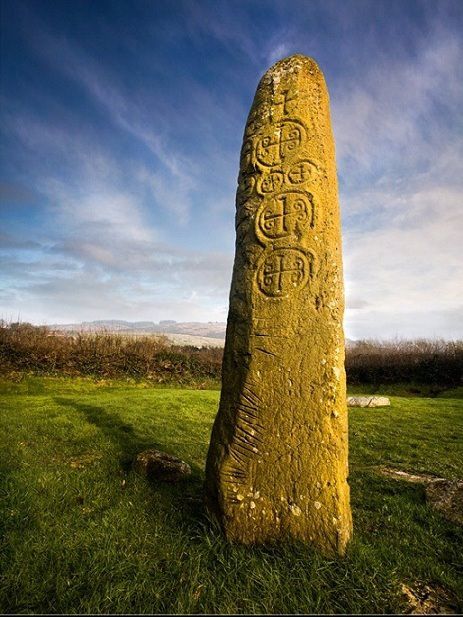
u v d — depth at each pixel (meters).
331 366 3.17
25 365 13.86
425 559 2.92
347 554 2.84
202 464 5.23
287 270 3.40
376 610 2.32
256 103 4.01
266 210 3.62
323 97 3.77
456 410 10.16
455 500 3.89
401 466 5.48
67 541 2.85
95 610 2.20
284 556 2.74
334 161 3.69
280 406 3.18
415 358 17.83
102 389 13.37
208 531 3.10
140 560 2.67
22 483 3.82
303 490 3.01
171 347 17.50
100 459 5.09
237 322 3.51
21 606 2.23
